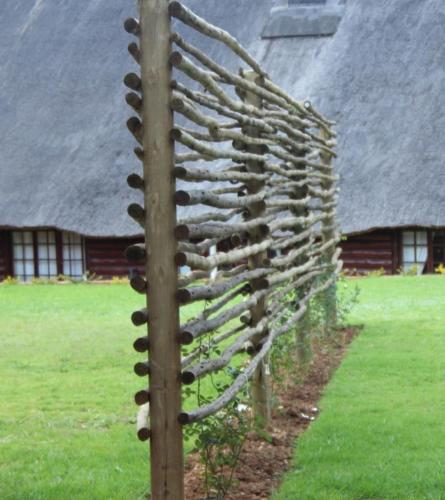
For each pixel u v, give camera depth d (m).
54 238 22.97
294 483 5.31
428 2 23.55
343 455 5.82
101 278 21.95
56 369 9.20
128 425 6.86
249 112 6.07
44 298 16.17
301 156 8.49
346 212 19.77
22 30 27.20
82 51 25.69
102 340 11.05
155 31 4.20
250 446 6.09
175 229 4.21
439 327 11.20
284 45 24.11
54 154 23.14
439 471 5.47
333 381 8.12
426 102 21.34
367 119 21.38
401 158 20.36
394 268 20.23
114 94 24.20
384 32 23.19
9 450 6.19
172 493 4.29
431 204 19.41
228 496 5.14
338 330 11.02
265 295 6.43
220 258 5.09
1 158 23.52
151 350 4.26
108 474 5.61
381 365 8.80
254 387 6.41
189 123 20.64
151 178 4.21
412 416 6.77
